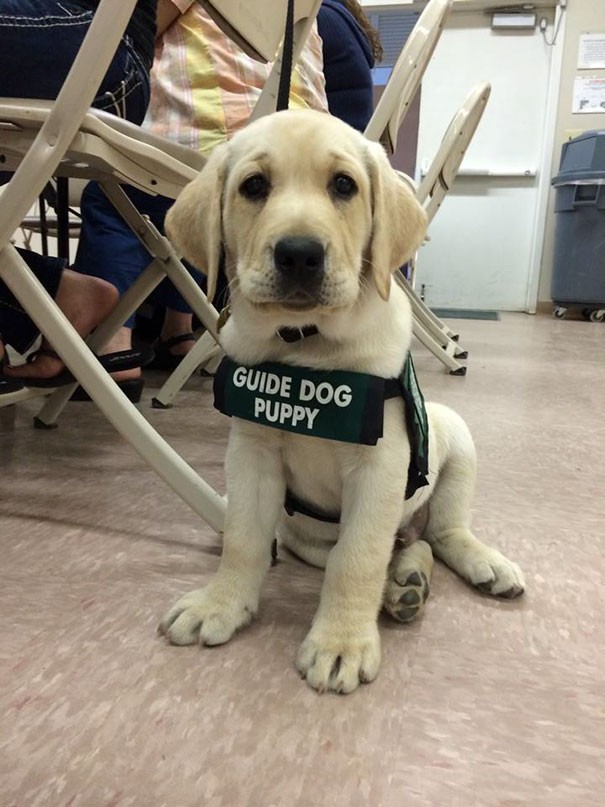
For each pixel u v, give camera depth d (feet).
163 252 5.87
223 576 3.29
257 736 2.52
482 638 3.23
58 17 4.21
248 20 4.23
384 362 3.14
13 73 4.24
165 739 2.49
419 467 3.25
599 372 10.17
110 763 2.37
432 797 2.28
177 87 6.37
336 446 3.14
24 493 4.80
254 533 3.29
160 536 4.20
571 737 2.59
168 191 4.46
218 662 2.97
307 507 3.60
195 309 6.12
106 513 4.50
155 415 7.04
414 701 2.76
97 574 3.69
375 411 3.01
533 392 8.72
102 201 7.00
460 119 9.50
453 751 2.49
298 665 2.92
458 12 17.95
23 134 3.92
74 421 6.71
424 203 10.42
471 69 18.29
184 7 6.24
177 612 3.19
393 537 3.14
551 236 18.71
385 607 3.34
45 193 10.53
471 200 19.02
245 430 3.31
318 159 3.09
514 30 17.81
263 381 3.19
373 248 3.26
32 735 2.48
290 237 2.84
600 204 16.52
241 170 3.18
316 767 2.38
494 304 19.57
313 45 6.81
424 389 8.75
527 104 18.21
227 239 3.34
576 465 5.87
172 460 4.07
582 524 4.59
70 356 3.95
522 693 2.84
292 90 6.31
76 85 3.57
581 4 17.29
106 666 2.90
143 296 5.97
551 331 15.17
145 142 4.32
